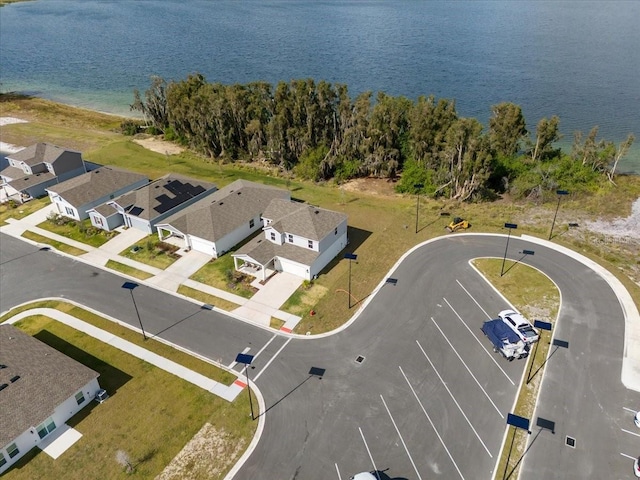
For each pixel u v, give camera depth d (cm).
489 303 4312
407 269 4853
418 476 2811
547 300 4322
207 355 3797
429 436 3055
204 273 4875
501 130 7181
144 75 13925
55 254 5303
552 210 6112
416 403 3300
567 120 9519
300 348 3844
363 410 3253
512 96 11019
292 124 7806
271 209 5331
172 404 3347
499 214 6003
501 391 3381
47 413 3072
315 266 4722
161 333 4059
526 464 2864
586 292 4419
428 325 4059
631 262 4888
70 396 3216
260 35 19000
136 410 3309
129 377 3600
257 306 4359
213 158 8312
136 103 9862
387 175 7419
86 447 3052
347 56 15312
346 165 7381
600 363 3609
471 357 3700
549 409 3228
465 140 6359
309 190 6950
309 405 3306
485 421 3152
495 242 5297
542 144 7281
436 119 6956
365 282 4666
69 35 19525
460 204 6394
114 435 3127
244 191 5791
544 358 3669
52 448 3052
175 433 3130
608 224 5712
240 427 3155
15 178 6725
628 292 4406
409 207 6322
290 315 4234
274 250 4841
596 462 2869
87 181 6191
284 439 3061
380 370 3597
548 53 15050
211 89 8469
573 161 6819
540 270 4756
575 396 3325
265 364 3688
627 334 3897
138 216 5606
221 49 16738
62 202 6019
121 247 5394
